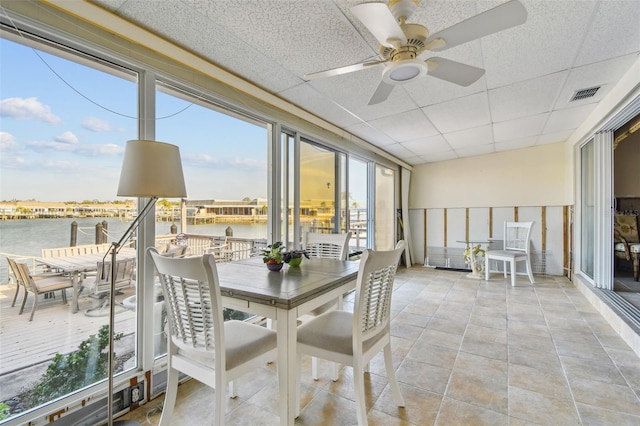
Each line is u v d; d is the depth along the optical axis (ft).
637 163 15.19
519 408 5.67
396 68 5.32
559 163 16.48
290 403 4.54
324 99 9.70
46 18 4.79
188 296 4.53
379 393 6.21
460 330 9.37
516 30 6.16
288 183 10.62
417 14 5.65
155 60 6.27
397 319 10.36
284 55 7.07
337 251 8.65
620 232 14.52
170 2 5.22
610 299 10.12
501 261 17.94
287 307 4.38
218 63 7.41
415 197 20.99
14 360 4.80
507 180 17.90
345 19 5.76
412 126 12.64
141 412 5.68
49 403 4.93
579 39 6.52
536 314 10.63
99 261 5.80
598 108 10.49
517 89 9.11
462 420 5.37
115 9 5.42
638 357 7.47
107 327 5.89
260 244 9.48
